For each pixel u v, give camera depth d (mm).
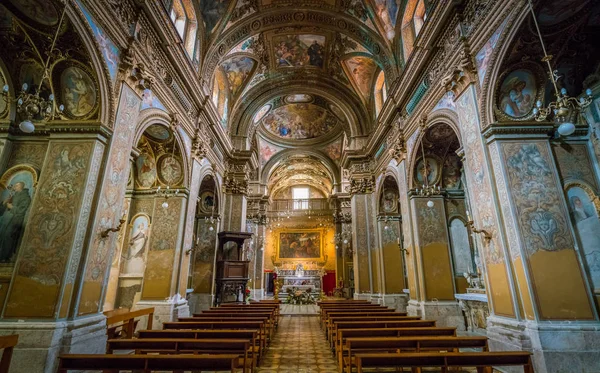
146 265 8719
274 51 13836
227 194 14414
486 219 5641
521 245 4879
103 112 5445
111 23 5633
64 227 4844
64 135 5340
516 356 3549
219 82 13719
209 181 12570
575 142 5637
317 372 5223
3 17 4855
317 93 15477
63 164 5176
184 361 3453
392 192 13211
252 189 21391
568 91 5734
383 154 12789
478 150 5887
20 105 4027
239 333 4879
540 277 4719
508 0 5242
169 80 8164
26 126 3828
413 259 9352
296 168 26484
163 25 7203
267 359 6094
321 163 23562
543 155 5391
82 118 5441
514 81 5668
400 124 10562
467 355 3518
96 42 5199
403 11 10273
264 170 22172
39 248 4738
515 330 4793
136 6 6402
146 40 6891
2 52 5371
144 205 9461
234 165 14836
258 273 20547
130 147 6156
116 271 9016
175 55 8031
